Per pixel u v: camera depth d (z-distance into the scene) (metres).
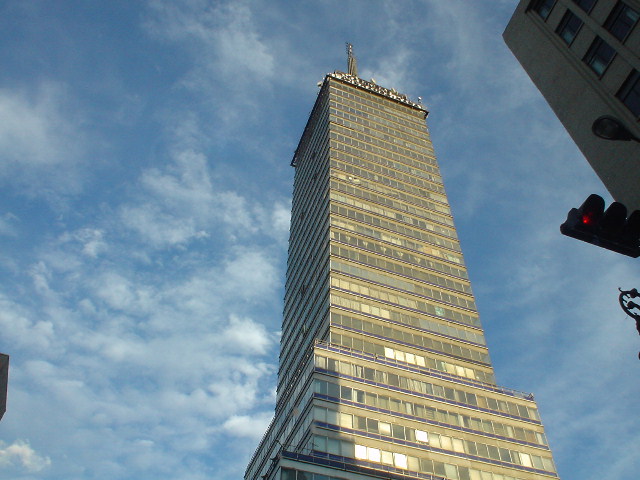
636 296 12.20
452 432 54.47
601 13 26.16
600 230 11.30
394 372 58.12
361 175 88.00
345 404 52.47
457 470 51.12
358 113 104.38
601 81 25.72
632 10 24.45
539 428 58.97
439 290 73.88
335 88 110.19
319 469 44.66
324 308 66.12
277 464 44.44
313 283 75.00
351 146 94.00
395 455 49.88
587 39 27.02
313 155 103.25
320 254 75.94
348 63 133.00
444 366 63.72
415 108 112.94
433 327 68.06
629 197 23.41
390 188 88.12
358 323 63.78
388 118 106.56
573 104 27.45
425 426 53.81
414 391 56.94
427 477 49.25
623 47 24.50
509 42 33.38
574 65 27.64
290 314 83.75
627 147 23.62
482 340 69.69
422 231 82.56
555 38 29.39
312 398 51.97
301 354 68.88
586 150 26.23
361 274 70.50
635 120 23.33
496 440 55.66
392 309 67.69
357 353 58.38
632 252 11.45
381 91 114.25
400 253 76.69
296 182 113.94
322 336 63.19
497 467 53.09
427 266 76.75
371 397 54.28
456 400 58.00
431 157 100.44
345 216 78.56
